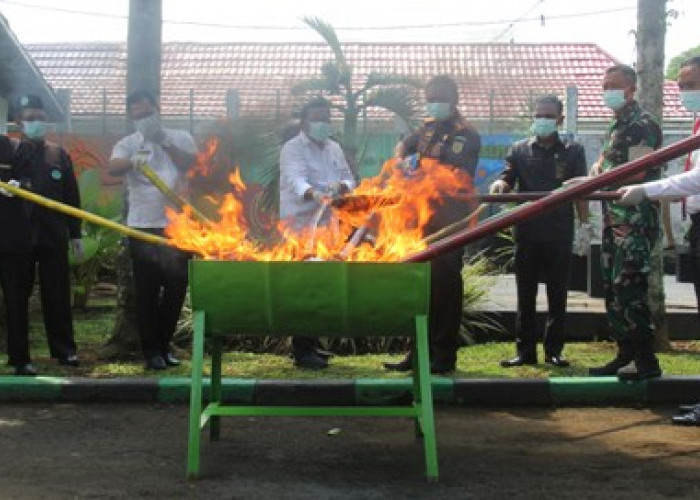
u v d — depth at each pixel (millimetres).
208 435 5113
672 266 14711
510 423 5488
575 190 4461
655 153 4461
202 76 19125
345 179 6789
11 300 6410
